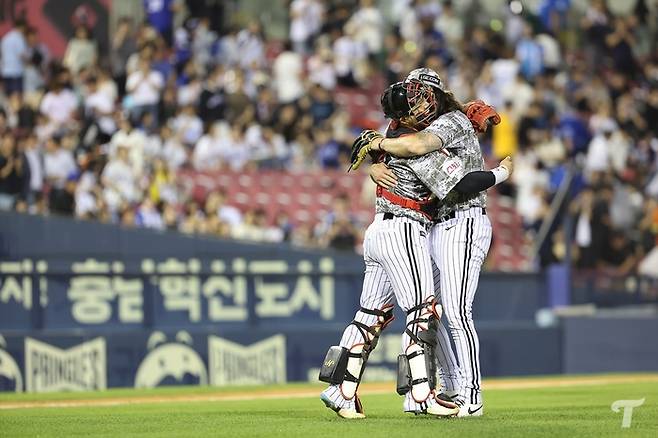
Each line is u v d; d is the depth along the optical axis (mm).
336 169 69188
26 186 57812
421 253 27203
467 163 27406
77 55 68750
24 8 71812
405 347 27406
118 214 58625
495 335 56969
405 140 26719
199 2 75812
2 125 61125
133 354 51375
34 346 49938
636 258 64250
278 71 72125
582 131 75375
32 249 53219
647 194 71062
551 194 69250
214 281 54531
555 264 60750
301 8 77125
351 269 56312
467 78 75250
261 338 53375
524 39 78625
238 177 66000
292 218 65812
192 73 69750
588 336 58594
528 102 74938
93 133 61906
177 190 62781
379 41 78500
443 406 27781
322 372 28141
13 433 26578
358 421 27609
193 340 52344
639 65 85750
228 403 38125
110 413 33156
